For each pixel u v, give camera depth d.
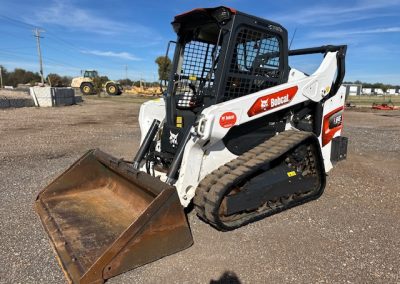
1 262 3.14
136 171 3.64
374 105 26.16
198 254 3.33
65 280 2.90
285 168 4.45
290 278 3.00
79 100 26.58
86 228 3.53
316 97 4.81
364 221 4.18
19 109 18.77
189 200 3.84
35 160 6.79
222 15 3.82
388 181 5.82
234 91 4.12
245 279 2.98
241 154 4.28
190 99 4.27
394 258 3.34
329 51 5.17
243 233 3.80
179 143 4.18
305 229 3.93
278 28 4.35
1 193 4.86
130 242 2.95
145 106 4.99
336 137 5.45
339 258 3.32
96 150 4.55
